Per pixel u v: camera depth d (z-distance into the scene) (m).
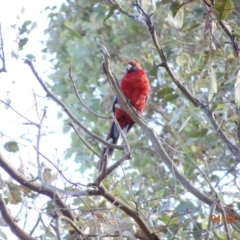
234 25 9.75
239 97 8.64
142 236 9.31
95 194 8.52
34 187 8.61
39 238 8.77
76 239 8.82
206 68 10.38
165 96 10.55
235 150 9.49
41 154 8.19
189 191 9.44
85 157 10.31
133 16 9.11
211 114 9.62
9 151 8.69
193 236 9.27
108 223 8.82
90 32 15.55
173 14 8.69
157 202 10.14
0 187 8.72
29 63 8.33
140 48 14.30
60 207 8.77
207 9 8.74
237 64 8.84
